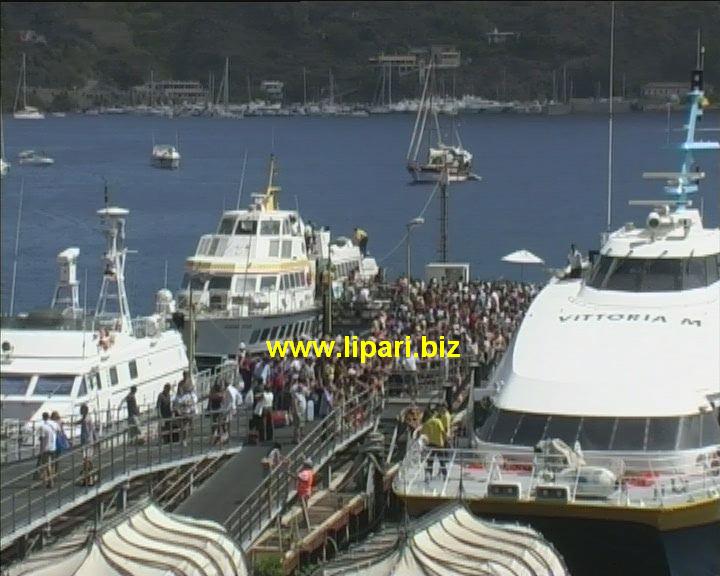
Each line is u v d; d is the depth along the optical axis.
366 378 55.25
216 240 75.12
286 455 47.38
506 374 43.34
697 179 52.50
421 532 31.23
